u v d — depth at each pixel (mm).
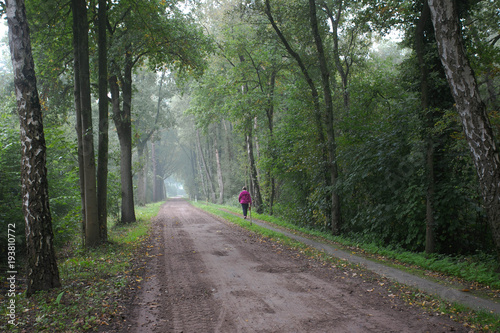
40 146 5859
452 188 8688
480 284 6227
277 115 26906
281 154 17641
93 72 15000
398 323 4375
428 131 8766
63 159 12094
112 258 8844
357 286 6137
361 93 13977
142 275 7191
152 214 25016
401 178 10195
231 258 8930
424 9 8773
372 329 4195
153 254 9617
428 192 8945
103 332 4211
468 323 4344
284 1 14211
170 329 4316
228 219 20219
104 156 11141
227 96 22969
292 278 6773
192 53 16203
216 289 6070
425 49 9438
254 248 10484
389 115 11305
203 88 23250
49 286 5883
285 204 19094
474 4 9617
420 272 7219
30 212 5816
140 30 14094
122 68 15438
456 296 5496
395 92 13672
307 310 4918
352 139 13000
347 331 4152
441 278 6707
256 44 17062
